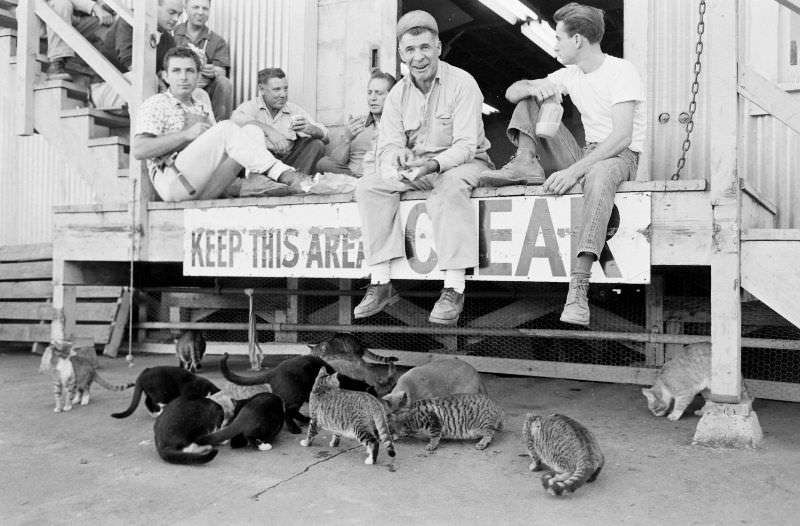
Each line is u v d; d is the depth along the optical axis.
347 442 3.38
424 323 5.47
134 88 5.14
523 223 3.69
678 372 3.75
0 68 7.61
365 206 3.93
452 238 3.71
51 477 2.87
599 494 2.62
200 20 5.99
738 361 3.21
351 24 6.00
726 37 3.20
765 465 2.94
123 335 6.23
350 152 5.57
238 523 2.38
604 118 3.90
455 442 3.37
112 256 5.10
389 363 4.77
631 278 3.46
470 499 2.59
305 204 4.30
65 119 5.61
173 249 4.91
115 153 5.33
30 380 4.97
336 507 2.51
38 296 6.64
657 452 3.15
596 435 3.45
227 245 4.56
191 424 3.12
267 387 3.83
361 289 5.32
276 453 3.19
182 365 5.26
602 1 9.07
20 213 7.59
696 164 4.76
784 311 3.13
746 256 3.20
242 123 5.22
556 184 3.55
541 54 11.70
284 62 6.18
